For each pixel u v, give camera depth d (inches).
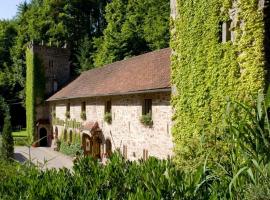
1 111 2075.5
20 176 279.3
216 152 372.5
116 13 1784.0
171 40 634.8
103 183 261.7
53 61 1711.4
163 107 715.4
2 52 2278.5
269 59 459.5
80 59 2031.3
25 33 2144.4
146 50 1685.5
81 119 1217.4
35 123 1660.9
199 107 550.9
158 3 1622.8
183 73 597.0
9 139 1095.6
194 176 230.1
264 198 207.8
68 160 1192.2
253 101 376.8
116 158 308.8
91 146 1081.4
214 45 519.2
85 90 1200.8
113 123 965.2
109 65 1264.8
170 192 217.9
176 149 578.2
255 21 457.4
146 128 784.9
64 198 227.3
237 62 482.0
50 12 2148.1
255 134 211.6
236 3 485.7
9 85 2142.0
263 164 209.2
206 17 536.7
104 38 1836.9
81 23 2240.4
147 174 246.1
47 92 1692.9
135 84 851.4
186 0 587.5
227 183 226.5
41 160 1181.7
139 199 203.9
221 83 505.4
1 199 235.9
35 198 224.7
